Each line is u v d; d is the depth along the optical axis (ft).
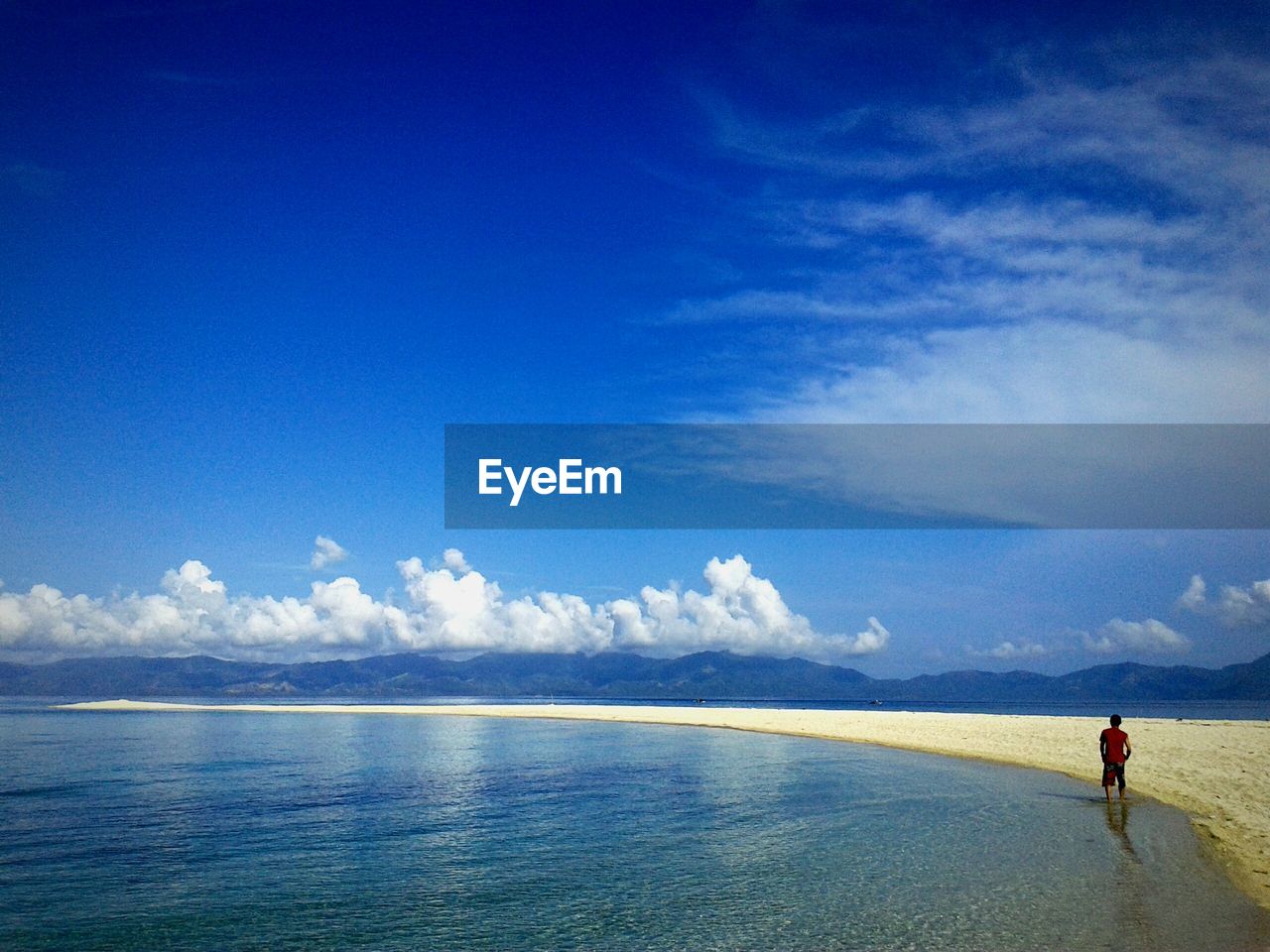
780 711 343.46
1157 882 62.85
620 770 145.18
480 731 258.57
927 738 185.98
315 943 54.34
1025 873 66.95
